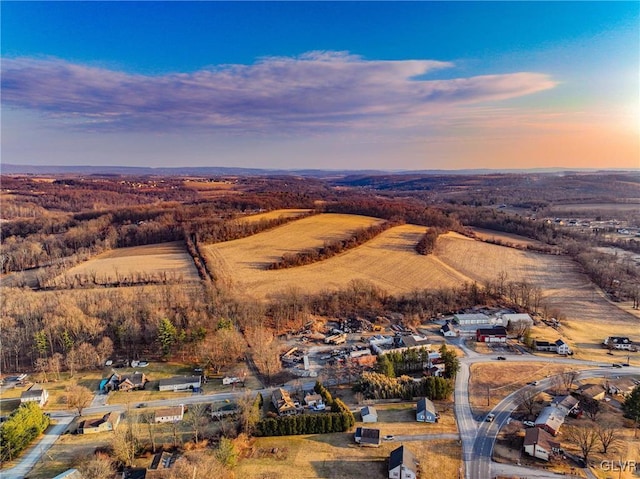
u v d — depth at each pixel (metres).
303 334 142.75
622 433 89.19
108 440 89.94
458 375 115.81
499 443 87.38
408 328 148.00
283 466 81.25
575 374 115.00
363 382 108.75
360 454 85.00
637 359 124.75
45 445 89.06
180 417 96.88
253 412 92.94
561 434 89.19
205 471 74.25
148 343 134.25
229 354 124.00
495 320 149.75
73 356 119.56
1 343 124.56
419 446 86.75
